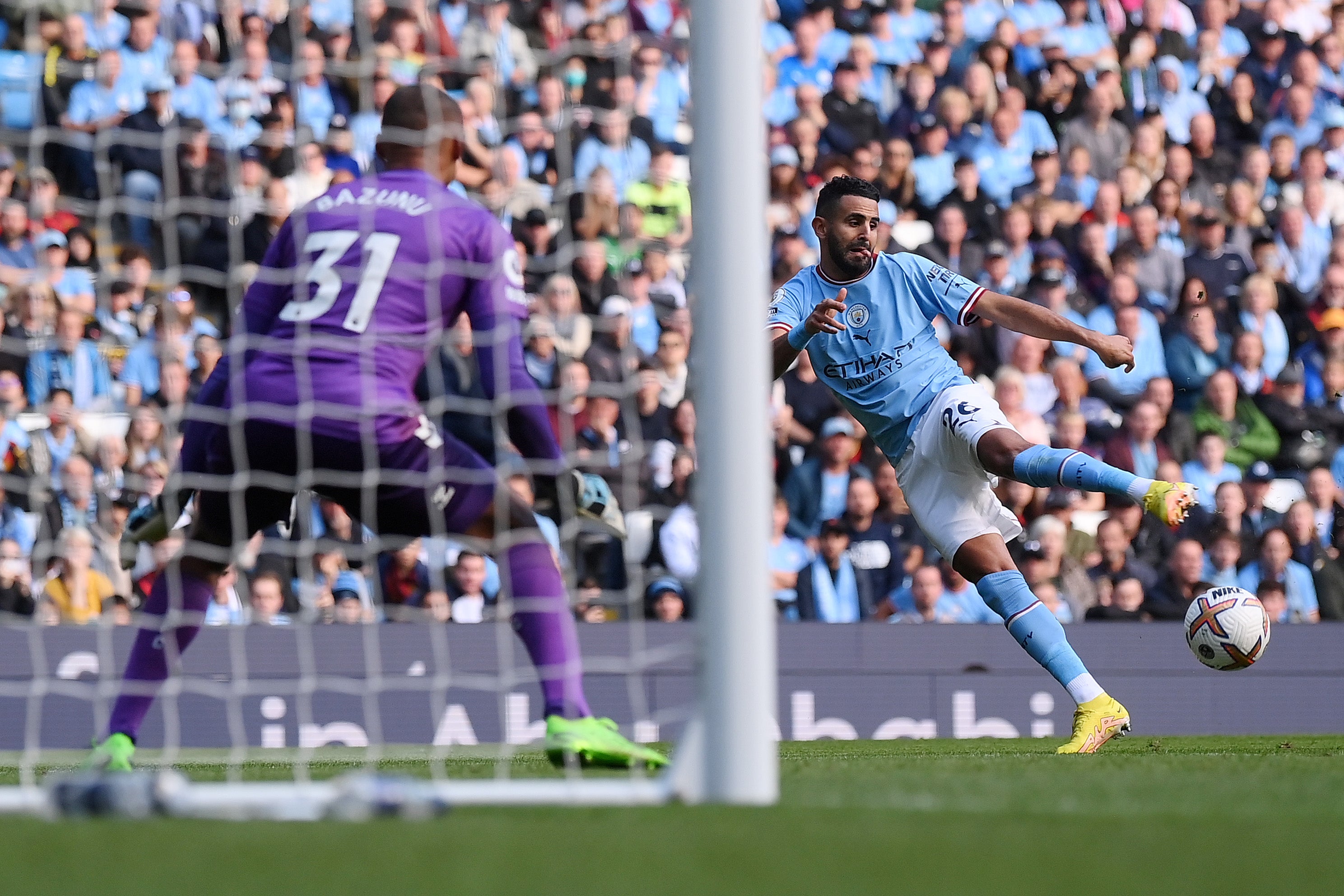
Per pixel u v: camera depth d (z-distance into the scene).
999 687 30.20
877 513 32.12
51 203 30.88
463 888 6.75
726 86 10.52
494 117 34.81
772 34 40.28
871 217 19.75
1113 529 32.78
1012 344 35.53
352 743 27.11
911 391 19.86
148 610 14.77
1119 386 35.91
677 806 10.05
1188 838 8.76
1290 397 36.12
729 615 10.30
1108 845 8.41
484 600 29.80
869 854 7.90
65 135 32.31
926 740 28.48
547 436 14.45
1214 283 37.53
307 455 13.87
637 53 36.50
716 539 10.35
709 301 10.41
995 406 19.30
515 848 7.95
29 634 26.06
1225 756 18.91
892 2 41.12
